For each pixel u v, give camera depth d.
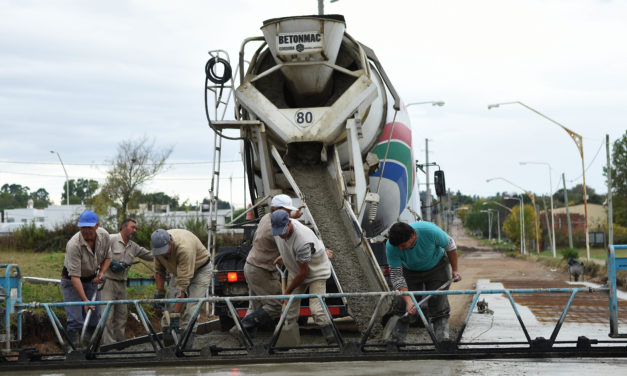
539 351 6.66
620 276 26.30
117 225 34.16
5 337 7.08
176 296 8.53
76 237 7.68
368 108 9.85
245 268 8.01
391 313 7.95
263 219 8.00
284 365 6.39
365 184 9.53
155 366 6.60
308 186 9.50
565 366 6.11
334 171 9.34
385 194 10.69
